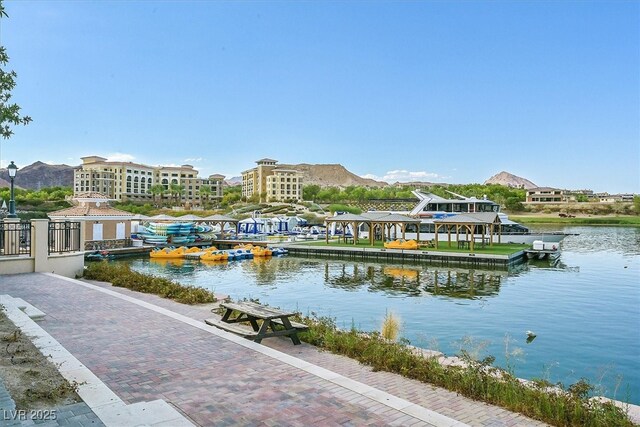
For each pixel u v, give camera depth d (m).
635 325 17.33
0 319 9.39
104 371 7.09
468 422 6.17
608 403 6.94
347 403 6.12
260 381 6.84
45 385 6.02
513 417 6.39
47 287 14.27
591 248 52.72
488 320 18.11
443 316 18.84
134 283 16.61
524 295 23.94
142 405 5.69
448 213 53.19
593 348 14.36
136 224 54.97
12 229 18.91
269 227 72.44
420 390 7.34
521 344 14.74
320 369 7.43
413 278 30.70
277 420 5.55
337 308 20.59
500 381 7.48
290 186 176.88
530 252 40.69
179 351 8.20
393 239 55.62
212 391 6.41
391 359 8.37
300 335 10.53
